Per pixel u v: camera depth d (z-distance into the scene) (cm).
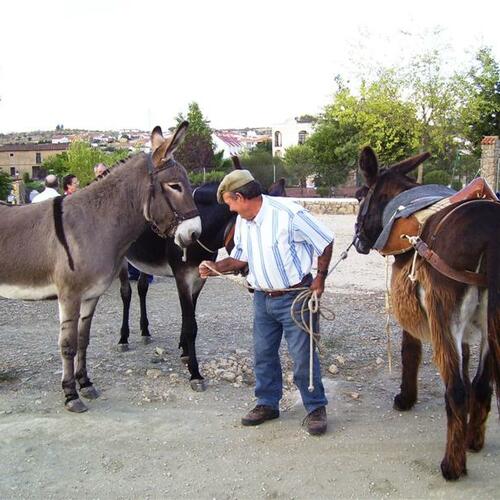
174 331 675
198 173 3369
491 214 337
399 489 348
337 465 375
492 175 1942
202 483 357
